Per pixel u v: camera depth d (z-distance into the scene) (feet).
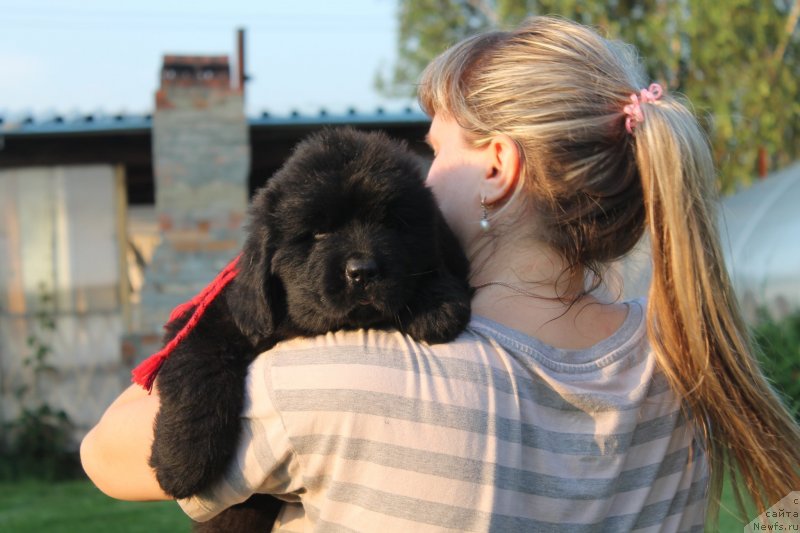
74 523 19.62
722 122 50.75
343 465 5.25
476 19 70.03
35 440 27.45
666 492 6.02
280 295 6.72
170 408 5.92
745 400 6.22
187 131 26.43
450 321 5.83
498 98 6.40
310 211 6.71
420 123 28.32
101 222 29.27
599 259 6.32
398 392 5.25
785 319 27.20
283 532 5.84
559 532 5.41
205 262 26.27
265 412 5.55
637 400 5.82
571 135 6.10
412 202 6.70
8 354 28.91
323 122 27.71
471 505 5.15
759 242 34.24
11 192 29.07
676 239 5.96
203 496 5.90
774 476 6.22
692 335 5.94
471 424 5.23
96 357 29.17
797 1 58.34
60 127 26.76
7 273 29.12
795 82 56.03
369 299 6.12
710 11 52.31
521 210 6.24
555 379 5.64
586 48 6.46
